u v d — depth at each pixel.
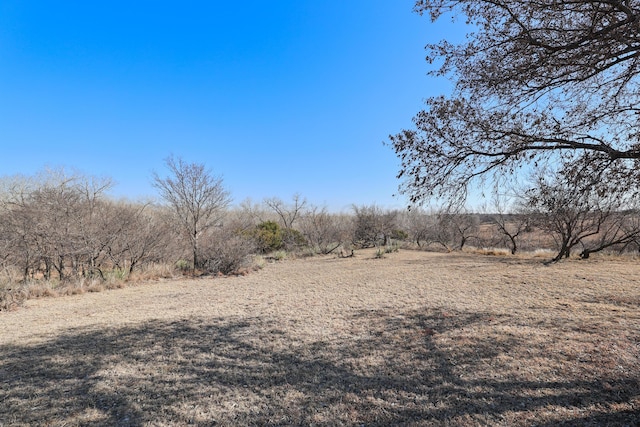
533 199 4.46
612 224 14.05
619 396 3.19
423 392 3.47
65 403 3.35
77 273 11.05
